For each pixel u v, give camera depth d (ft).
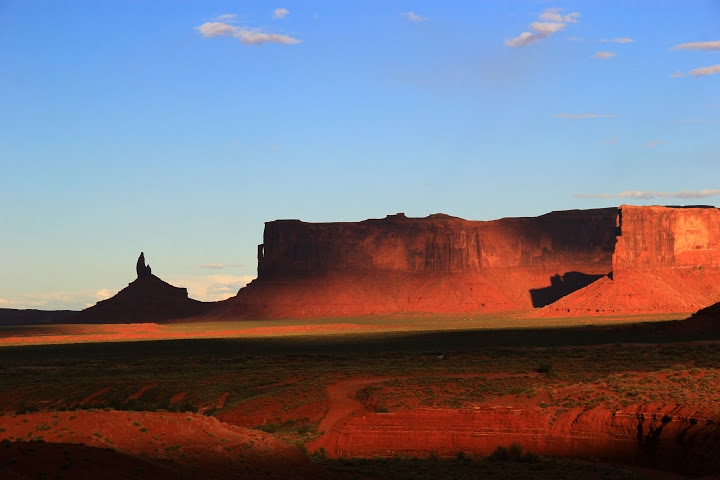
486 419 347.77
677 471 299.79
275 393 458.50
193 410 426.51
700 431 304.50
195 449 247.29
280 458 263.90
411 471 299.99
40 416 250.78
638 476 289.12
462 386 442.50
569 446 331.36
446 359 632.38
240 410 429.38
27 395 535.19
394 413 359.66
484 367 548.31
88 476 205.16
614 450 322.14
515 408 354.54
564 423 339.16
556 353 636.48
